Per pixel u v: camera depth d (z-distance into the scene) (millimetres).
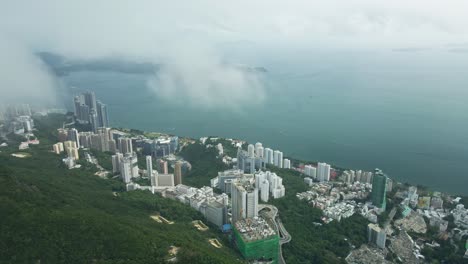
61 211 139875
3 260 116125
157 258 126938
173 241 141250
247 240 177250
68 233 128375
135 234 136625
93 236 129750
